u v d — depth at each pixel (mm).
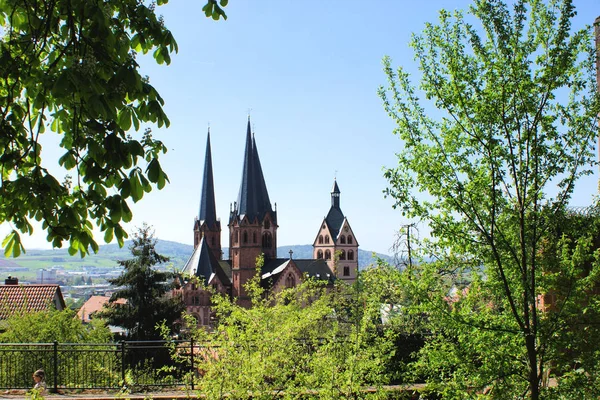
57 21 5199
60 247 4875
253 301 13172
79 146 4852
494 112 9438
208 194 112438
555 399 9047
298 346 12008
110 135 4637
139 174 4770
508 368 9359
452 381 9539
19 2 5031
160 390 15852
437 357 9656
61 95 4297
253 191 103500
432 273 9969
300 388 10938
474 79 9672
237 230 103250
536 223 9477
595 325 9164
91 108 4449
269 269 105812
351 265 124062
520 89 9180
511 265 9742
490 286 9797
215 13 5805
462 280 10922
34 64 5086
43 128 5562
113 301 48281
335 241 123625
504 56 9289
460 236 9727
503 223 9852
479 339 9500
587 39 9219
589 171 9359
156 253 47500
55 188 4770
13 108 5449
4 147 5141
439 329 10344
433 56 9875
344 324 14539
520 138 9500
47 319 26938
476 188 9562
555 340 9125
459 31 9695
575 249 9555
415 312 9859
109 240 4910
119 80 4527
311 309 12953
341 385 10680
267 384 11070
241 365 10875
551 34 9195
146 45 5473
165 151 5117
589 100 9312
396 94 10062
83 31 4984
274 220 109188
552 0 9070
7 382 18797
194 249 113500
